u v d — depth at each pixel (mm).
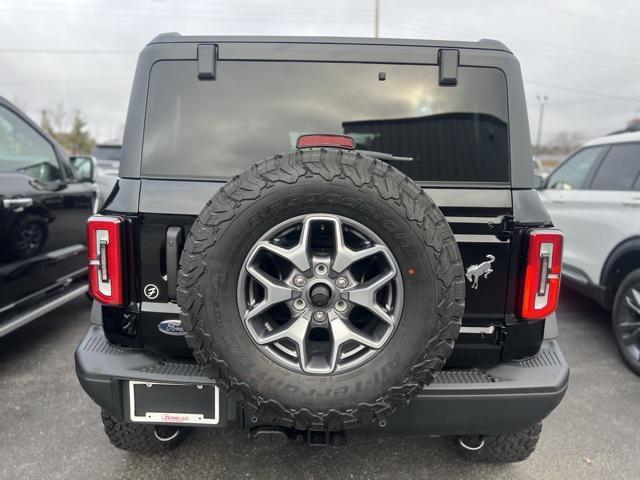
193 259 1508
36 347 3656
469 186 1826
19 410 2762
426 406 1707
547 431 2668
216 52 1896
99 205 4500
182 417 1755
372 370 1537
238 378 1540
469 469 2311
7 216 3082
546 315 1727
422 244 1489
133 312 1795
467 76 1894
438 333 1515
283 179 1488
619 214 3697
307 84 1917
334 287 1543
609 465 2371
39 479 2188
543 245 1693
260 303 1563
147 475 2219
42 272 3480
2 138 3342
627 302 3461
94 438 2508
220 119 1901
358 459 2363
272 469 2275
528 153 1856
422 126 1902
